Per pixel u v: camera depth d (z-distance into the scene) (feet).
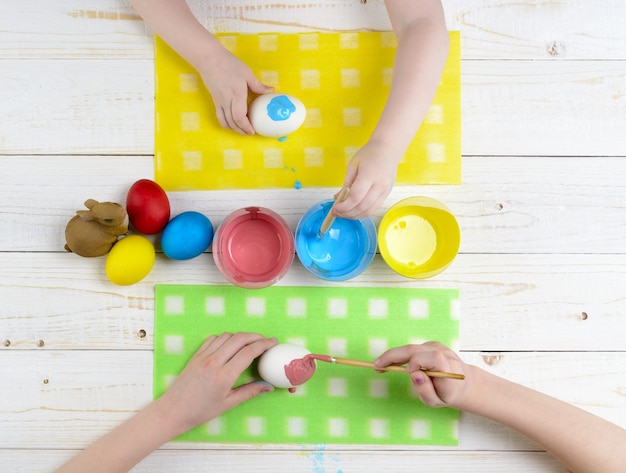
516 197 3.64
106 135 3.64
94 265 3.63
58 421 3.60
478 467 3.61
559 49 3.66
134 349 3.61
